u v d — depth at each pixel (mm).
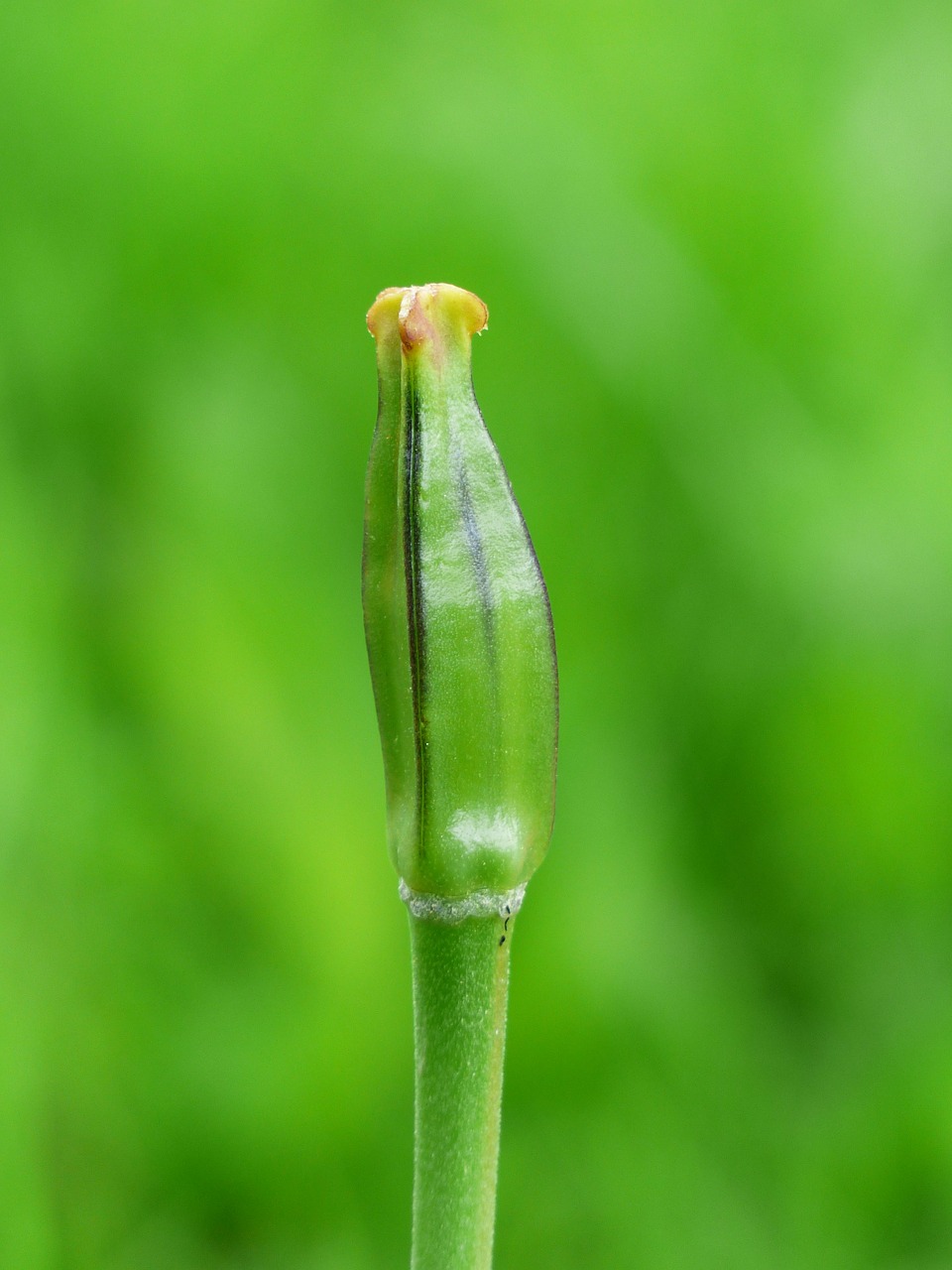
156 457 495
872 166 586
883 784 534
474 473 258
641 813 519
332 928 454
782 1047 498
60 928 427
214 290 524
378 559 260
